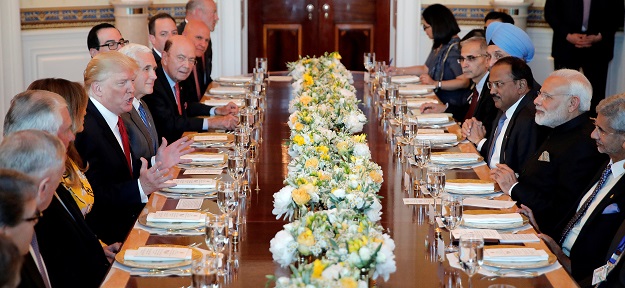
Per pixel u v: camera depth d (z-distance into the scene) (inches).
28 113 113.3
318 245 89.5
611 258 109.7
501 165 146.8
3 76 269.4
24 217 80.8
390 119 193.9
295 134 144.4
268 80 269.1
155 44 231.5
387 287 94.0
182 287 94.0
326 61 229.6
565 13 293.6
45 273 104.0
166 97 195.8
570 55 294.8
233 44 341.4
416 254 104.7
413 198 130.2
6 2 267.1
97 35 205.6
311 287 75.7
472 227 115.5
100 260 118.8
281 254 91.7
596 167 142.1
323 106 165.8
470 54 211.9
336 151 135.5
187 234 111.6
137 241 108.3
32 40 283.0
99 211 143.3
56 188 107.0
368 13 362.6
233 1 337.4
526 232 114.0
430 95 229.1
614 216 124.0
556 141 147.6
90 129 145.3
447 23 259.0
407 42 336.5
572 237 132.2
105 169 146.0
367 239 86.0
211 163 150.4
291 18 364.2
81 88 130.7
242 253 105.0
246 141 153.6
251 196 132.1
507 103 170.6
